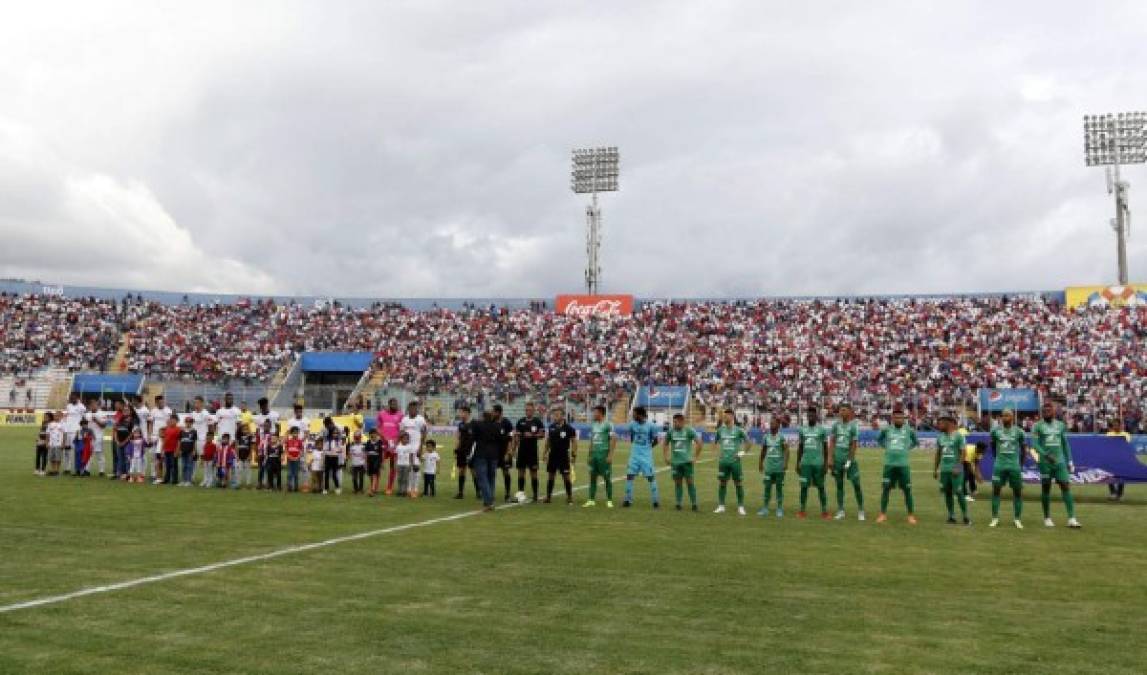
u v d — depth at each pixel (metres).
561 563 9.55
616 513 14.59
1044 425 13.69
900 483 14.10
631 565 9.50
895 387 48.56
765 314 58.94
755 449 39.28
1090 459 18.14
